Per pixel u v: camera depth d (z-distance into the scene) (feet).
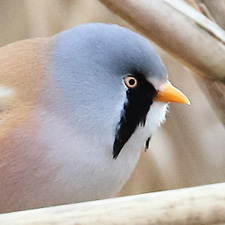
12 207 3.58
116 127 3.60
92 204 3.42
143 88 3.60
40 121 3.58
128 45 3.59
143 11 3.56
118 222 3.41
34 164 3.57
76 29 3.61
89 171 3.59
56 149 3.57
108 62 3.59
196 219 3.41
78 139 3.58
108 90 3.59
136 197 3.42
